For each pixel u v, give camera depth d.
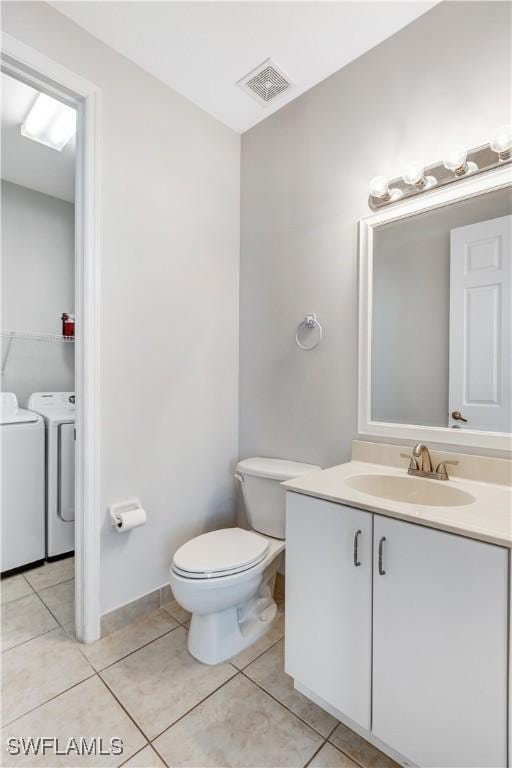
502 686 0.87
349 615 1.16
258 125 2.15
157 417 1.84
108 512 1.65
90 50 1.56
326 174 1.83
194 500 2.03
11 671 1.44
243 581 1.46
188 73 1.79
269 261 2.10
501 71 1.32
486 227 1.37
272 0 1.42
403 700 1.04
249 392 2.20
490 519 0.97
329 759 1.12
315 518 1.25
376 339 1.64
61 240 3.14
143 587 1.80
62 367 3.12
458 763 0.94
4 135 2.28
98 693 1.34
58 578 2.17
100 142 1.59
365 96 1.68
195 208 2.00
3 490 2.15
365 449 1.65
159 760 1.11
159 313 1.84
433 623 0.98
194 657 1.53
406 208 1.54
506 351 1.33
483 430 1.37
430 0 1.44
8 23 1.35
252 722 1.24
